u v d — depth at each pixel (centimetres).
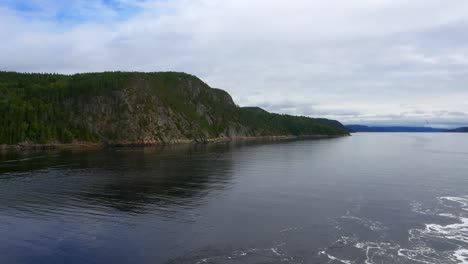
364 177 6738
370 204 4522
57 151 13088
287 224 3684
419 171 7675
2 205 4450
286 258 2842
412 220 3819
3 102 17212
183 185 5812
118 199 4784
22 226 3625
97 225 3656
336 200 4747
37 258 2864
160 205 4459
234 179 6425
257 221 3788
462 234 3378
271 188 5584
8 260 2833
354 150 14438
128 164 8719
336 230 3491
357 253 2938
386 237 3297
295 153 12544
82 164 8669
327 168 8112
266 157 10838
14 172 7219
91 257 2878
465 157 11444
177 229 3531
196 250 3003
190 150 13962
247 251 2977
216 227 3591
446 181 6288
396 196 5000
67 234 3391
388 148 16375
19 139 14962
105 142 17400
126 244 3136
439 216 3966
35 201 4659
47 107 17588
